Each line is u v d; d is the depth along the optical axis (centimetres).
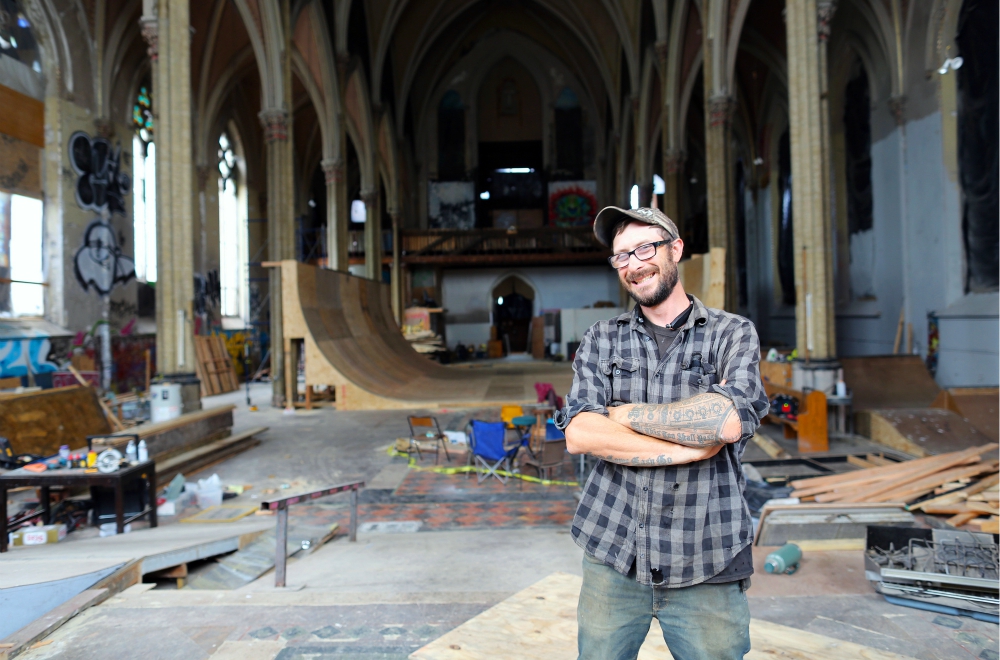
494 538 492
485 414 1192
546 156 3050
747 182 2455
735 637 136
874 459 702
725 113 1336
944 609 304
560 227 2802
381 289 1994
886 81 1432
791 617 302
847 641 259
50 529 472
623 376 150
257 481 716
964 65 1198
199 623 278
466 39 2983
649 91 2122
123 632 268
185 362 945
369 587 358
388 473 748
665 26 1795
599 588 145
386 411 1259
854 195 1600
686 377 143
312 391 1470
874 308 1495
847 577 373
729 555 135
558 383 1612
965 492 498
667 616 140
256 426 1084
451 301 2978
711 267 1010
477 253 2766
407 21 2567
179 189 946
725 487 139
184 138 952
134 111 1733
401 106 2684
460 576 383
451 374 1862
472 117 3047
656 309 153
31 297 1366
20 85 1352
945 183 1241
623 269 149
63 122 1447
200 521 551
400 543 479
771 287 2277
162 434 720
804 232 900
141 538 450
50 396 739
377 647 253
